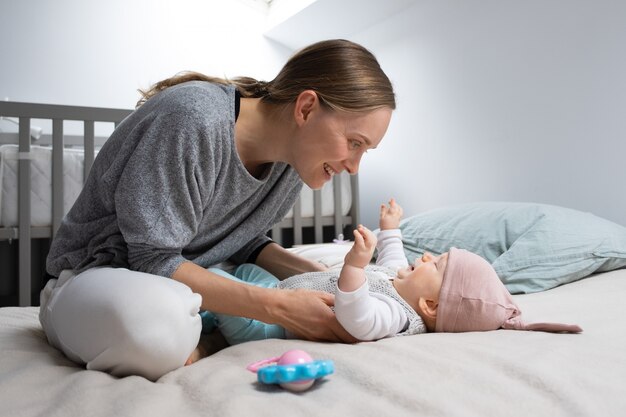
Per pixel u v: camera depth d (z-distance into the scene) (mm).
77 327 708
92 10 2969
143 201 800
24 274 1915
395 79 2779
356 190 2736
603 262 1423
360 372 624
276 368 583
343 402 559
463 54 2346
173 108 824
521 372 603
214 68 3293
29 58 2816
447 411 519
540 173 1998
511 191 2125
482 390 568
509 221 1630
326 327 821
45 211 1991
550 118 1953
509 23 2119
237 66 3359
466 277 914
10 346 808
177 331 700
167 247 818
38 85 2832
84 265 904
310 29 3127
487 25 2219
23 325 1035
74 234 941
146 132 820
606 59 1746
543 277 1408
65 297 753
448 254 967
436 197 2531
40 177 1989
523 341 756
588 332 834
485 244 1626
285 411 534
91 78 2959
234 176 946
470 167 2330
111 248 886
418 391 565
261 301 810
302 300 825
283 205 1225
